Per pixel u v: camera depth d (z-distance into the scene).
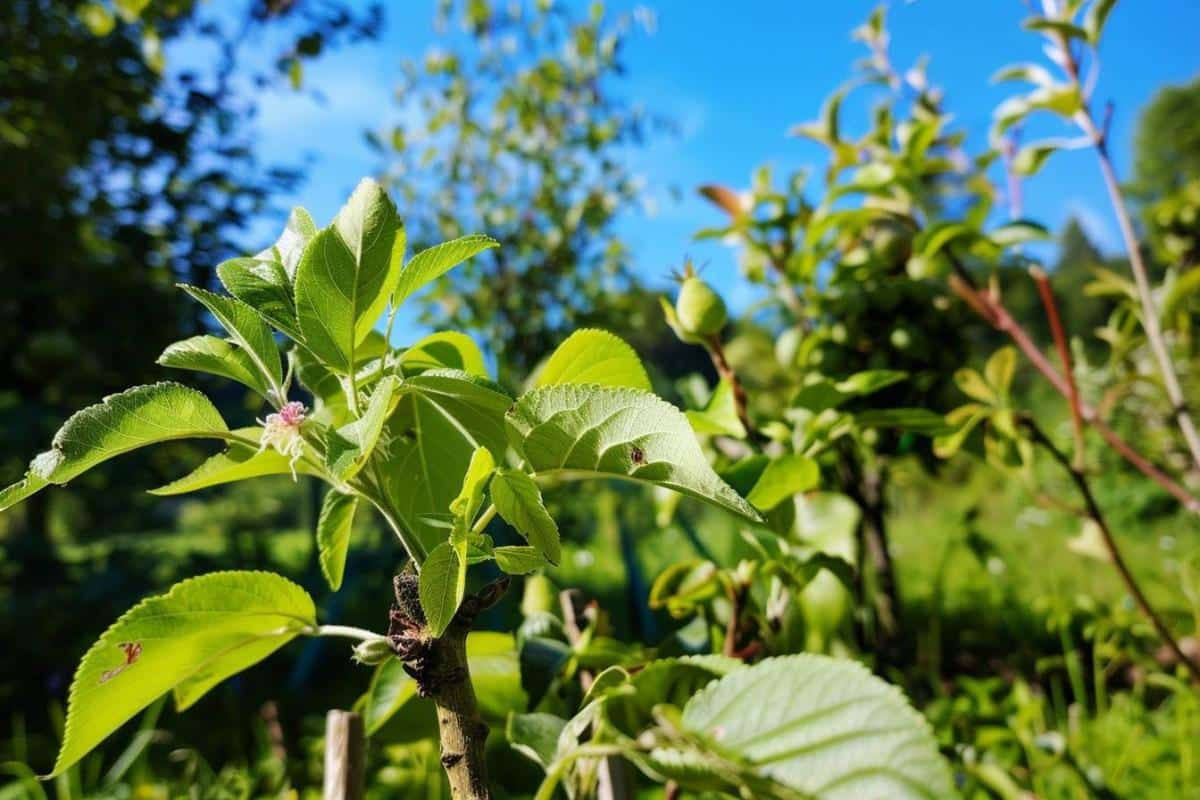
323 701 1.65
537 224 2.70
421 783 0.84
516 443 0.29
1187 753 0.91
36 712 1.83
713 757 0.24
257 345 0.32
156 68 2.44
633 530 2.37
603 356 0.37
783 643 0.53
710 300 0.50
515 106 2.74
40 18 2.34
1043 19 0.75
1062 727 1.02
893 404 0.71
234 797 0.83
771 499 0.47
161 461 2.55
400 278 0.31
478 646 0.51
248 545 2.59
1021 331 0.78
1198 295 0.90
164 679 0.33
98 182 2.64
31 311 2.39
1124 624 0.94
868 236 0.86
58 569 2.21
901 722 0.23
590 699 0.35
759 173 0.92
